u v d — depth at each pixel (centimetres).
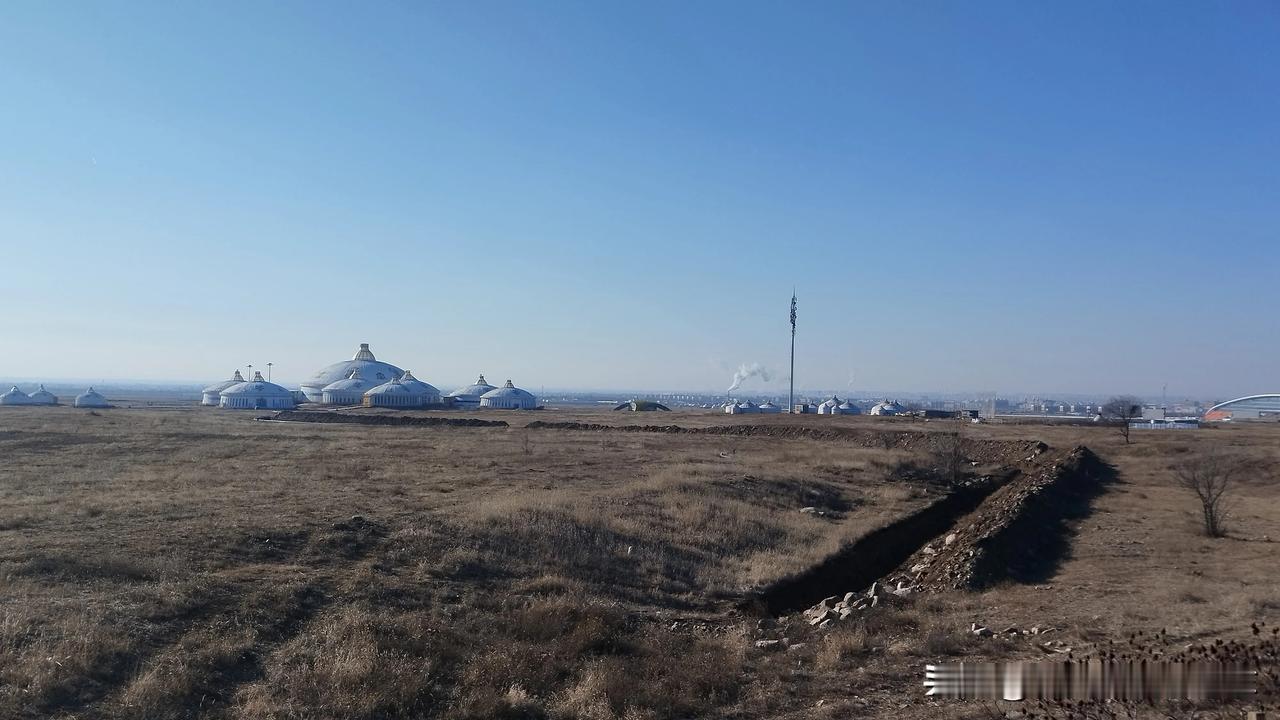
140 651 1112
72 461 4003
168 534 1872
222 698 1020
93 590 1370
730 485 3412
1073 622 1462
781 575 2191
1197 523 2927
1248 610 1508
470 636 1304
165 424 7519
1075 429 8662
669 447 5741
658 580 1978
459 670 1142
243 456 4400
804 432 7462
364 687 1027
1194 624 1398
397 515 2291
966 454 6238
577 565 1986
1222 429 9125
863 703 1021
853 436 7094
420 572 1734
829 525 2955
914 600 1773
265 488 2917
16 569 1467
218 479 3194
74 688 984
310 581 1542
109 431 6228
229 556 1716
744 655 1280
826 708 998
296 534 1933
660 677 1145
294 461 4100
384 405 13725
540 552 2041
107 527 1978
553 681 1123
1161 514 3209
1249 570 2073
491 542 2044
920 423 9269
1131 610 1555
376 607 1441
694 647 1333
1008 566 2200
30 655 1027
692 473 3738
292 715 958
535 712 1009
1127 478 4666
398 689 1029
